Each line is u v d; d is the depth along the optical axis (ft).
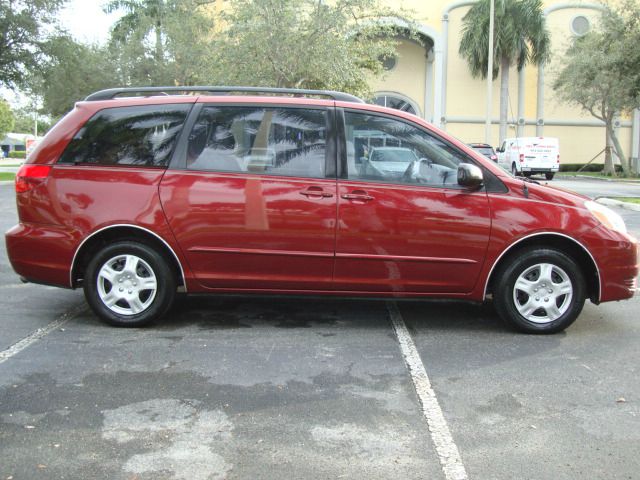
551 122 126.62
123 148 16.94
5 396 12.48
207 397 12.60
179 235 16.51
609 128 108.68
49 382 13.24
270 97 17.06
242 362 14.62
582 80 103.65
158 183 16.56
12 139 262.67
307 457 10.27
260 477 9.64
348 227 16.34
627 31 90.12
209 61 72.33
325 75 61.46
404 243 16.40
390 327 17.65
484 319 18.53
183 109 17.03
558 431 11.30
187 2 87.56
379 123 16.94
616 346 16.11
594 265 16.65
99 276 16.96
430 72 127.65
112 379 13.47
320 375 13.88
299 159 16.71
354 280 16.65
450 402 12.51
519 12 108.88
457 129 124.77
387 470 9.89
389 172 16.70
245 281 16.74
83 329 17.01
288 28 58.90
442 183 16.67
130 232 16.84
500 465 10.09
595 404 12.50
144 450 10.43
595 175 112.88
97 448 10.47
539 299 16.87
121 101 17.22
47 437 10.82
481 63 113.29
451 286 16.71
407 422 11.60
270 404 12.32
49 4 79.05
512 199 16.53
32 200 16.87
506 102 116.37
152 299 16.98
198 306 19.57
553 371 14.28
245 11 58.85
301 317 18.53
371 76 94.94
